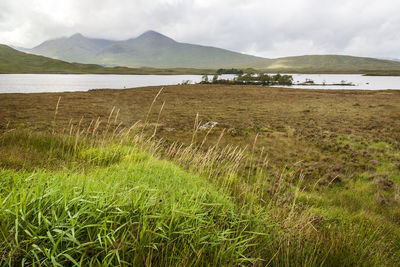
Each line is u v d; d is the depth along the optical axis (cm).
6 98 4006
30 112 2784
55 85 8738
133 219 216
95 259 166
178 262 183
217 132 2011
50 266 153
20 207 177
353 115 3125
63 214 182
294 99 5022
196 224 229
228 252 210
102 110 3173
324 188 867
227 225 267
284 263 234
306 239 288
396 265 330
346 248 297
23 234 171
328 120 2772
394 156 1269
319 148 1533
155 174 495
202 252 201
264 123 2572
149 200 239
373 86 10469
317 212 544
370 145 1549
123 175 407
